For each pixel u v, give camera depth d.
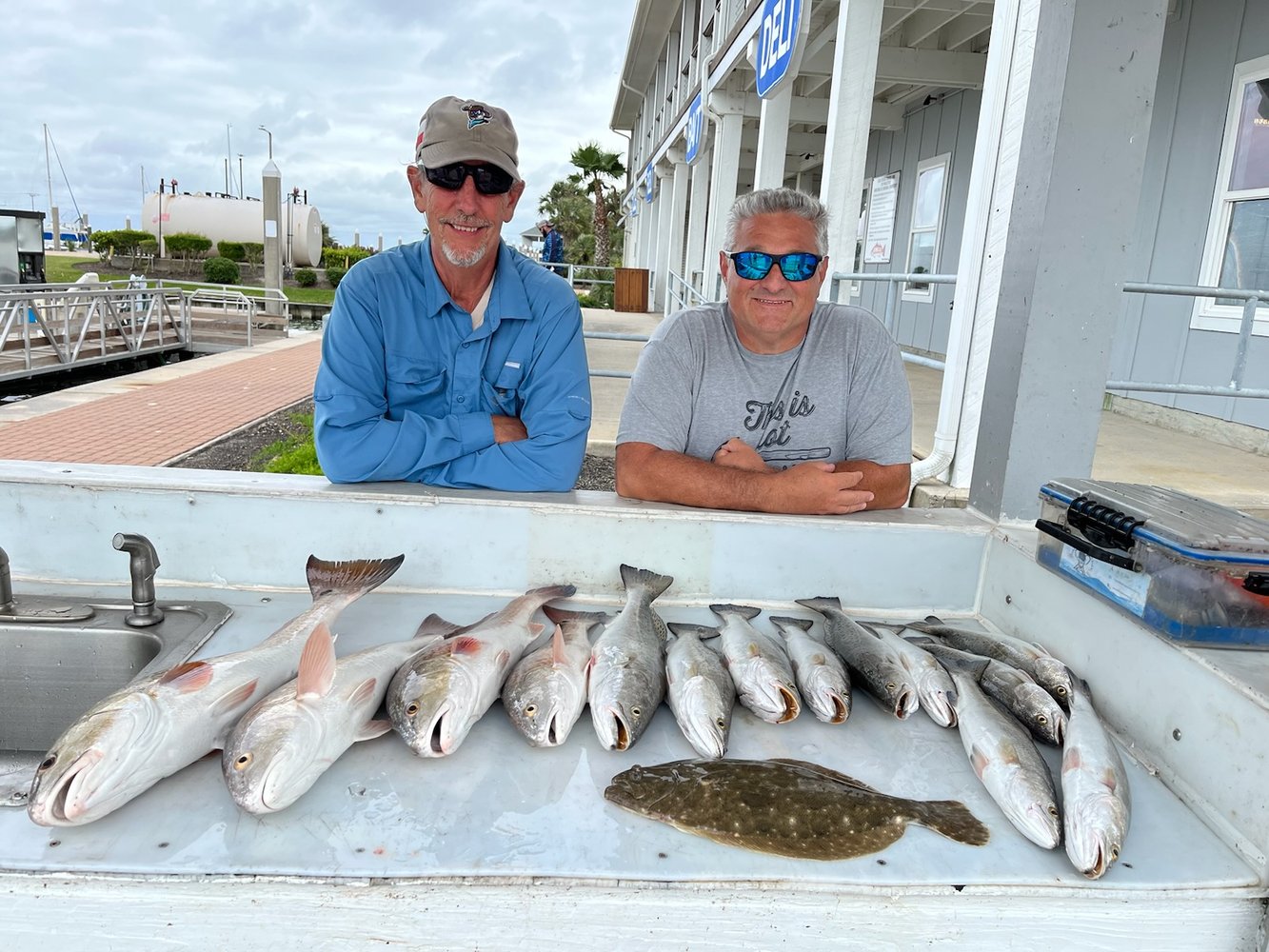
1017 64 3.71
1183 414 6.56
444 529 2.28
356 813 1.44
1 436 7.90
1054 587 2.08
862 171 5.95
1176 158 6.64
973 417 4.17
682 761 1.66
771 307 2.48
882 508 2.62
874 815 1.50
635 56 20.48
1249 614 1.61
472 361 2.51
